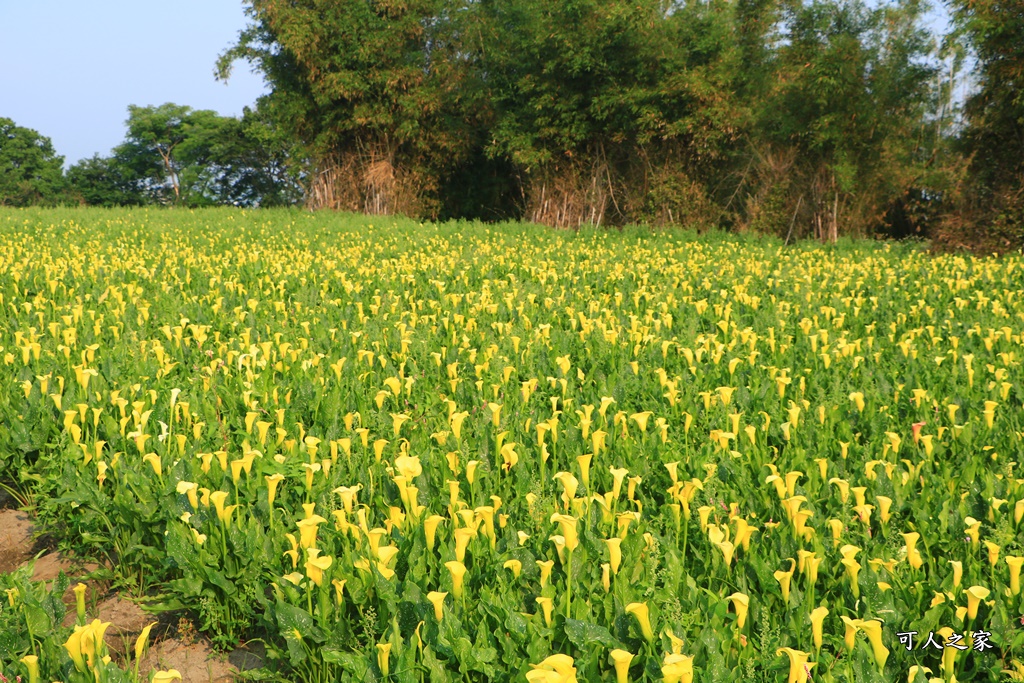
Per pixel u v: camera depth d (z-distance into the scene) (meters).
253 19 37.25
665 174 29.52
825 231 26.38
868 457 4.94
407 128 35.78
